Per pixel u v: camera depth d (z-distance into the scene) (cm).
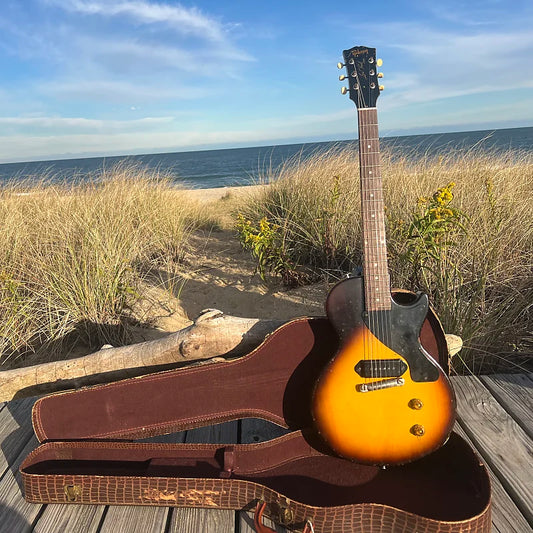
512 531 171
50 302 398
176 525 180
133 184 715
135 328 422
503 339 317
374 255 181
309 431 206
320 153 703
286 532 177
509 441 219
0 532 181
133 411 216
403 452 184
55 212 550
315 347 207
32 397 279
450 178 529
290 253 531
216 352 250
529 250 394
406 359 180
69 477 189
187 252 644
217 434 244
